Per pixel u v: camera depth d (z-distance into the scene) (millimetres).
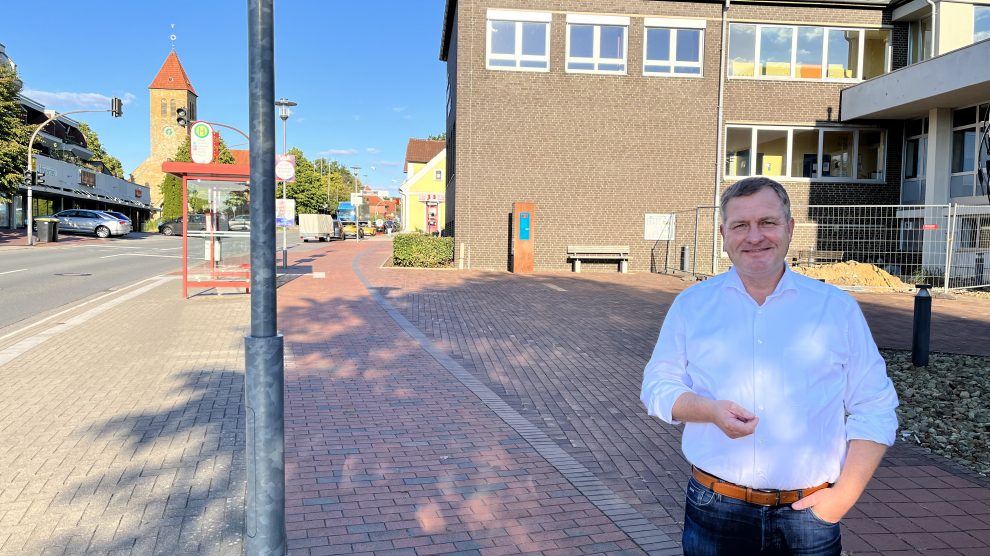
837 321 1968
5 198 29688
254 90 2822
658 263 20000
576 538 3594
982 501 4062
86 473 4344
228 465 4508
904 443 5188
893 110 18453
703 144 20094
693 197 20109
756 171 20359
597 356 8219
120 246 30531
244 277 13422
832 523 1922
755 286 2070
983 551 3426
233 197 13375
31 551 3352
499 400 6234
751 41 20125
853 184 20266
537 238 19875
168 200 60312
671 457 4883
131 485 4172
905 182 20156
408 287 14953
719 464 2031
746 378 1984
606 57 19781
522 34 19547
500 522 3771
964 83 15492
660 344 2188
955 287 15867
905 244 19141
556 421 5707
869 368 1974
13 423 5332
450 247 20078
